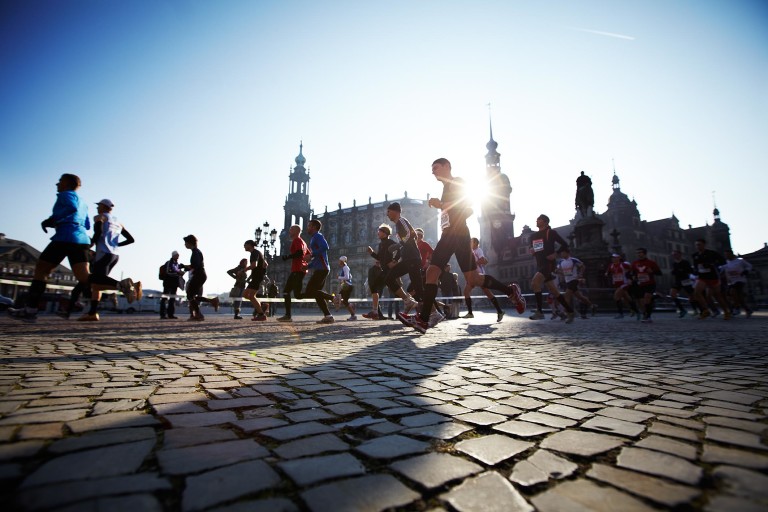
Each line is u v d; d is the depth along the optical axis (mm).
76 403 1659
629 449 1242
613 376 2549
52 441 1199
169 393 1913
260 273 10508
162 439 1261
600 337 5406
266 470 1056
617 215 69875
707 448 1242
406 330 6918
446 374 2617
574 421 1560
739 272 12406
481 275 7617
